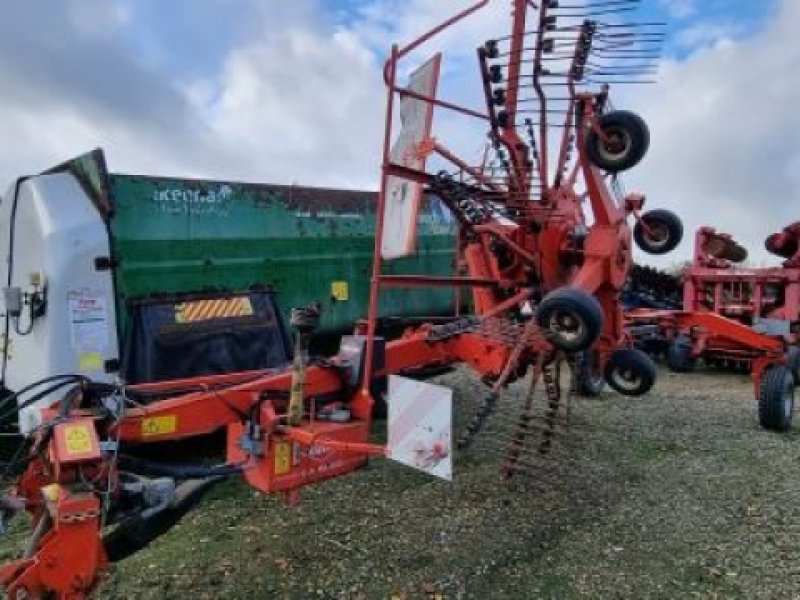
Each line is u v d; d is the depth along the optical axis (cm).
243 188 608
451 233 827
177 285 561
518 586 362
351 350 399
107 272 507
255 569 380
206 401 348
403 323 686
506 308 515
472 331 458
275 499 480
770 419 651
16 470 468
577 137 520
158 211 548
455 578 369
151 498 296
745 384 930
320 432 346
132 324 520
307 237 660
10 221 535
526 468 476
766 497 486
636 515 452
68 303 491
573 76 519
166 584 364
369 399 382
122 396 321
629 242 553
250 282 613
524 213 521
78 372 494
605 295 540
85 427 283
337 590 358
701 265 1044
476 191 482
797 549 406
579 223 562
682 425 676
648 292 1103
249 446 341
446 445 285
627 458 568
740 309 1000
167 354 523
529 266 537
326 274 680
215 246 585
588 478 514
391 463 552
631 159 486
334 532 427
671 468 546
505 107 523
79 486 273
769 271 980
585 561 390
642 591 358
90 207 509
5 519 288
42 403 487
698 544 412
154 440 332
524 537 418
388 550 402
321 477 358
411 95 434
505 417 577
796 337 917
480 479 512
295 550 403
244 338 559
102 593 354
